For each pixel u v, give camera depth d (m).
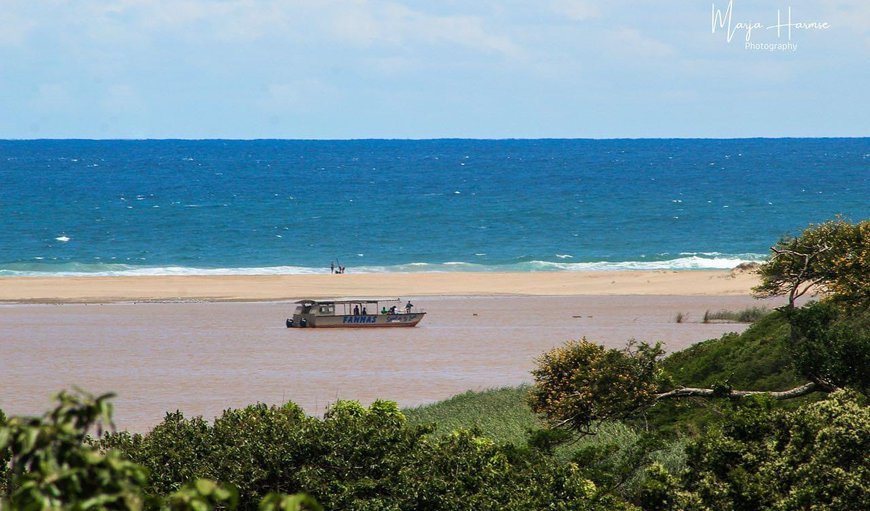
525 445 50.91
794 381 57.94
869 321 53.06
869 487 30.31
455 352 104.62
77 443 9.99
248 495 33.22
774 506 31.70
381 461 34.88
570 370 50.44
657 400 48.91
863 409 33.97
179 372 92.25
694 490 35.00
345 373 92.75
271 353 104.06
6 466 28.12
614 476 43.84
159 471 34.19
